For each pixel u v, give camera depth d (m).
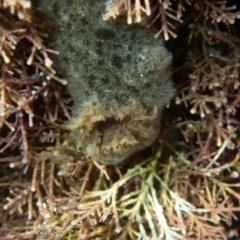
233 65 0.19
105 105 0.18
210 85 0.19
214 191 0.20
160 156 0.20
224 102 0.19
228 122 0.20
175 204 0.20
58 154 0.20
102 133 0.19
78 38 0.18
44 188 0.20
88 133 0.18
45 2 0.18
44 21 0.18
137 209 0.20
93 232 0.19
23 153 0.19
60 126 0.20
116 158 0.19
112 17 0.17
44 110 0.20
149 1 0.18
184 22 0.19
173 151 0.21
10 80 0.18
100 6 0.17
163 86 0.19
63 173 0.20
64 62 0.18
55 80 0.19
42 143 0.20
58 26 0.18
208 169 0.20
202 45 0.20
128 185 0.20
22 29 0.17
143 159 0.20
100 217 0.19
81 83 0.18
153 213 0.20
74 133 0.19
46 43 0.18
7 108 0.18
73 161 0.20
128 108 0.18
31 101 0.18
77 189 0.20
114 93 0.18
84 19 0.18
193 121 0.20
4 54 0.17
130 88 0.18
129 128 0.18
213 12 0.18
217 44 0.20
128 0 0.17
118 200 0.20
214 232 0.20
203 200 0.20
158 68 0.18
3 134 0.20
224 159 0.21
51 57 0.18
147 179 0.20
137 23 0.18
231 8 0.18
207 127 0.20
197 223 0.20
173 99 0.20
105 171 0.19
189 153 0.20
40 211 0.19
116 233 0.20
